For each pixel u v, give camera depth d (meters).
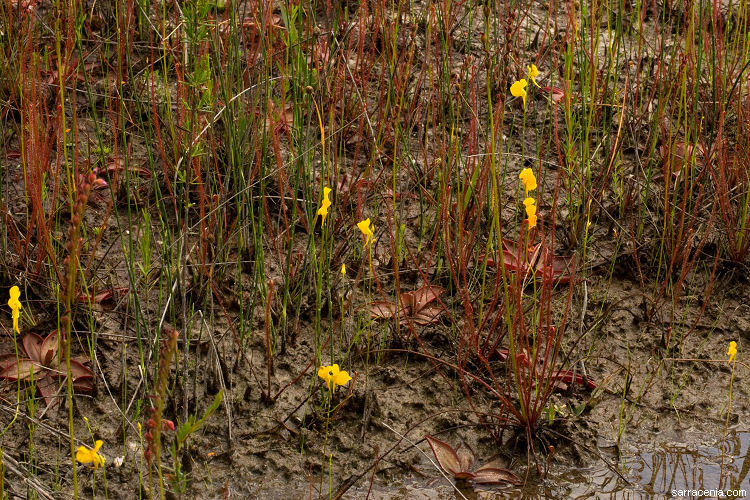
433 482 1.86
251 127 2.11
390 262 2.09
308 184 2.06
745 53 2.29
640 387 1.98
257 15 2.26
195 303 2.01
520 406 1.93
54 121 2.15
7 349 1.94
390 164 2.23
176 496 1.81
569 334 2.03
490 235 1.99
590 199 2.10
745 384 1.99
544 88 2.37
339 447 1.88
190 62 2.22
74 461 1.68
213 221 2.03
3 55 2.18
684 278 2.09
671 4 2.57
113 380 1.93
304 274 1.98
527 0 2.59
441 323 2.02
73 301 1.97
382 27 2.28
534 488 1.86
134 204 2.12
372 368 1.98
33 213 2.00
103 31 2.36
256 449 1.88
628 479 1.87
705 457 1.90
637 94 2.32
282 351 1.98
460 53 2.44
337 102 2.25
